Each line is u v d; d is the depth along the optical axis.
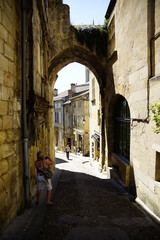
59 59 9.57
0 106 2.96
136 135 5.16
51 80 9.75
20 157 3.94
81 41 9.18
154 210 3.93
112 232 3.01
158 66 4.11
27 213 3.76
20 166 3.92
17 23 3.85
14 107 3.61
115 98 7.90
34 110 4.59
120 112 8.13
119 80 6.82
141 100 4.81
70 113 23.95
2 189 2.94
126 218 3.63
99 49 9.27
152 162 4.14
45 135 7.32
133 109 5.41
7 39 3.27
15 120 3.65
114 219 3.56
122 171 6.91
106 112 9.23
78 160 17.14
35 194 4.95
